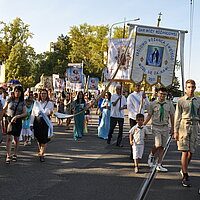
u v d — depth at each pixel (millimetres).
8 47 52031
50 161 7027
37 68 57906
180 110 5465
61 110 15430
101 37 46812
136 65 6746
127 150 8773
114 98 9539
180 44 6742
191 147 5398
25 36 52344
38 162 6891
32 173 5906
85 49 49594
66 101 14789
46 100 7316
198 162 7301
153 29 6715
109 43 7719
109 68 7723
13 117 6672
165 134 6301
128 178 5734
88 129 14148
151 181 5590
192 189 5133
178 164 7055
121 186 5195
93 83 20328
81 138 11055
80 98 10867
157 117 6277
